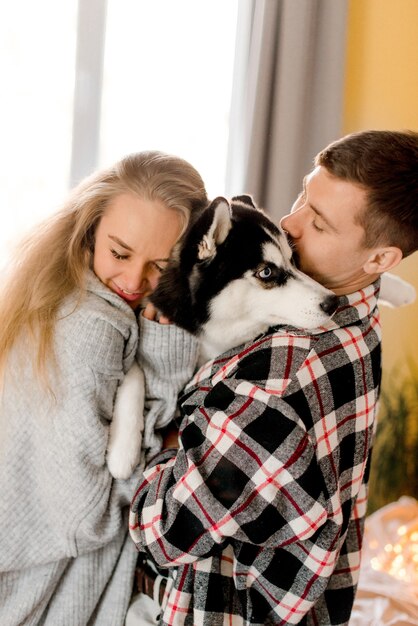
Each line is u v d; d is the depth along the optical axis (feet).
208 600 3.27
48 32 7.03
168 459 3.52
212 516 2.96
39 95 7.11
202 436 3.13
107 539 3.54
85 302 3.55
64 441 3.43
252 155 7.43
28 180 7.22
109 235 3.58
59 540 3.52
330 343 3.34
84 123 7.28
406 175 3.14
